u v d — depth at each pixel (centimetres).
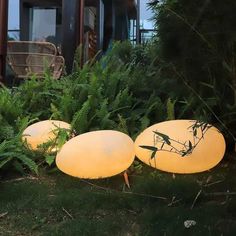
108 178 396
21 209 348
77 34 776
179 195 351
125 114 496
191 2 337
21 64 705
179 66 375
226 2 308
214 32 322
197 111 427
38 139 438
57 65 691
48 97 540
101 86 522
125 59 598
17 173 423
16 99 526
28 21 855
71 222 323
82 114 455
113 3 1007
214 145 373
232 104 407
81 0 788
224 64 356
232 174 407
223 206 336
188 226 304
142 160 392
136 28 845
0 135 444
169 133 368
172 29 358
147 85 514
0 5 679
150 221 315
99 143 374
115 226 314
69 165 376
